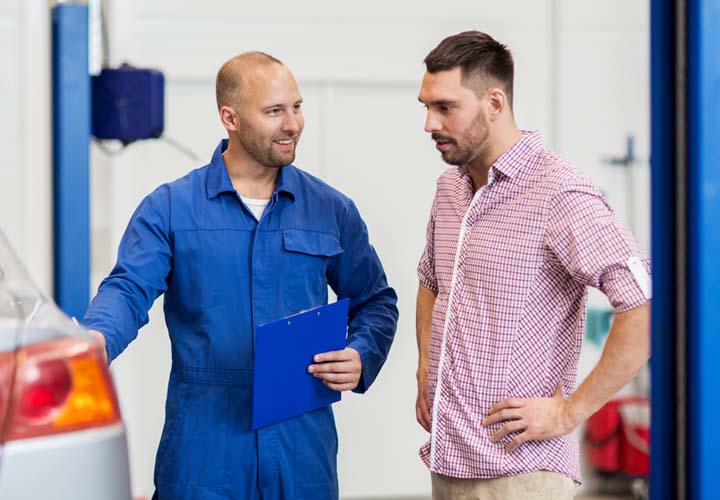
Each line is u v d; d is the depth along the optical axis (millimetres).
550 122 7523
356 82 7414
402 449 7523
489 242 3234
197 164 7258
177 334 3568
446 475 3318
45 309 2461
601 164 7555
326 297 3730
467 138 3242
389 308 3814
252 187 3607
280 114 3482
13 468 2139
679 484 2492
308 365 3449
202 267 3512
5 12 4750
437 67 3234
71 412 2213
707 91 2395
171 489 3504
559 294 3217
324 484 3596
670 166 2488
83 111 4824
